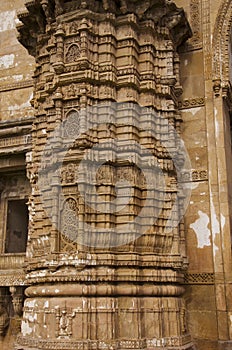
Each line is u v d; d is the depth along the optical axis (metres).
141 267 11.27
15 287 14.18
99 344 10.12
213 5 14.60
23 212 17.27
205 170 13.19
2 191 16.45
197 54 14.23
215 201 12.88
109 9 12.49
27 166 14.40
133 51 12.46
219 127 13.38
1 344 14.44
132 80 12.10
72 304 10.38
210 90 13.75
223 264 12.37
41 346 10.27
